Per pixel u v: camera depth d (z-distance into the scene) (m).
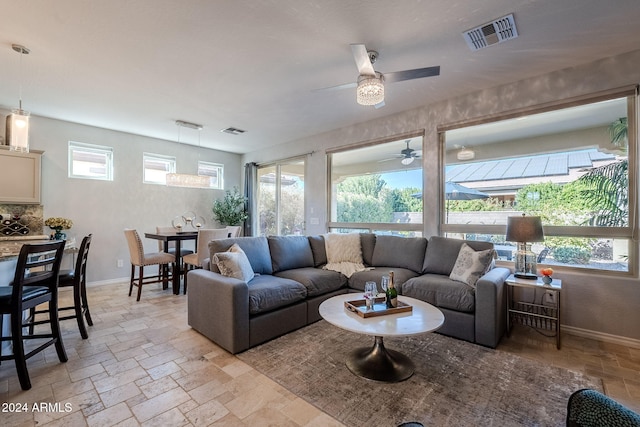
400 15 2.08
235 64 2.77
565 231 2.94
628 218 2.65
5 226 3.89
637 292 2.56
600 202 2.80
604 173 2.78
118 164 4.98
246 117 4.29
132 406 1.74
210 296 2.64
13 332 1.89
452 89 3.35
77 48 2.49
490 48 2.51
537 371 2.14
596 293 2.73
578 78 2.80
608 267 2.75
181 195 5.81
